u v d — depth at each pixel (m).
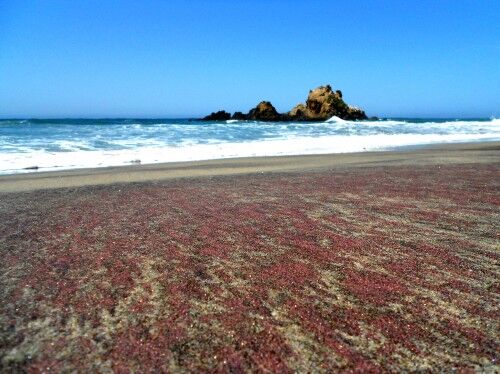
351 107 81.81
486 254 3.45
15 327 2.33
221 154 15.09
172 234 4.17
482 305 2.55
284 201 5.73
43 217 5.01
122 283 2.94
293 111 79.81
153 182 8.05
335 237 3.98
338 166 10.42
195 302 2.63
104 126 30.20
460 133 30.30
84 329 2.30
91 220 4.82
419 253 3.50
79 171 10.34
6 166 11.17
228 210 5.23
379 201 5.59
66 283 2.95
